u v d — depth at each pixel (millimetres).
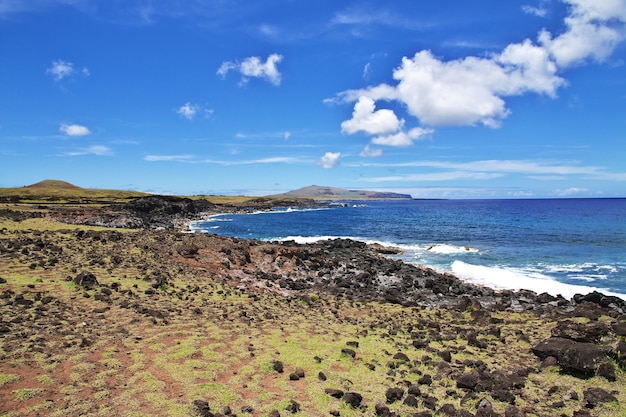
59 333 14539
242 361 13844
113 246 32781
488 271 40656
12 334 13820
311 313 22328
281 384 12281
